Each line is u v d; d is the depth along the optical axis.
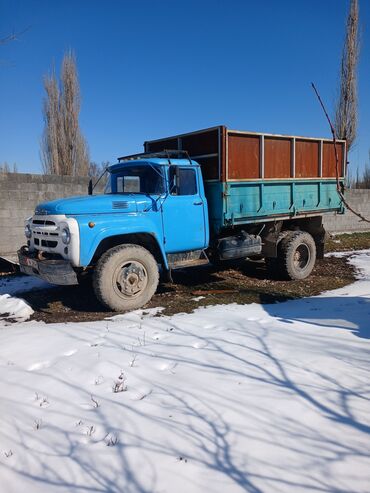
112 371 3.66
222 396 3.18
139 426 2.81
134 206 6.05
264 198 7.40
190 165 6.61
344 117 16.97
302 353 3.98
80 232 5.46
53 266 5.47
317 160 8.26
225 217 6.84
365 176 30.75
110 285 5.68
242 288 7.19
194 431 2.74
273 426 2.78
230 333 4.64
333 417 2.89
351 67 16.56
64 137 19.89
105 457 2.50
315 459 2.45
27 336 4.66
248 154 7.07
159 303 6.24
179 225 6.51
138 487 2.25
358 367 3.66
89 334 4.71
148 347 4.25
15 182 9.52
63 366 3.79
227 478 2.30
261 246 7.78
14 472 2.40
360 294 6.50
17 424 2.87
